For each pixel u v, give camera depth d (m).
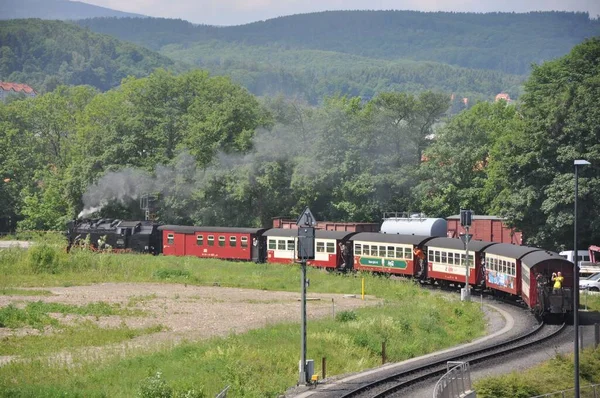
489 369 44.19
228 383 39.19
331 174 119.62
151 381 35.62
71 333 55.50
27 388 37.72
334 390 39.75
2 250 97.06
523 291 64.25
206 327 58.56
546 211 88.50
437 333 57.12
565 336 54.12
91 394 36.62
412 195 119.25
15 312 60.94
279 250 98.69
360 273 86.62
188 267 95.94
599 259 90.94
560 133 90.62
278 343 49.50
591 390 39.81
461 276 76.81
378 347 50.84
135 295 75.06
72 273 90.19
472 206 115.94
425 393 38.62
